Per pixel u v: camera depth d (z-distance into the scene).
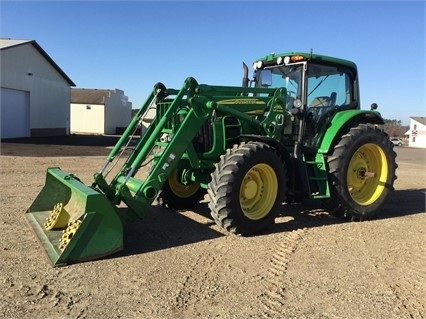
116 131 46.72
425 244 5.43
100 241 4.52
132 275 4.16
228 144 5.94
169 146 5.25
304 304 3.68
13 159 13.36
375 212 6.66
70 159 14.07
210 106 5.55
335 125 6.41
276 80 6.86
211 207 5.37
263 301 3.71
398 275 4.37
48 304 3.54
